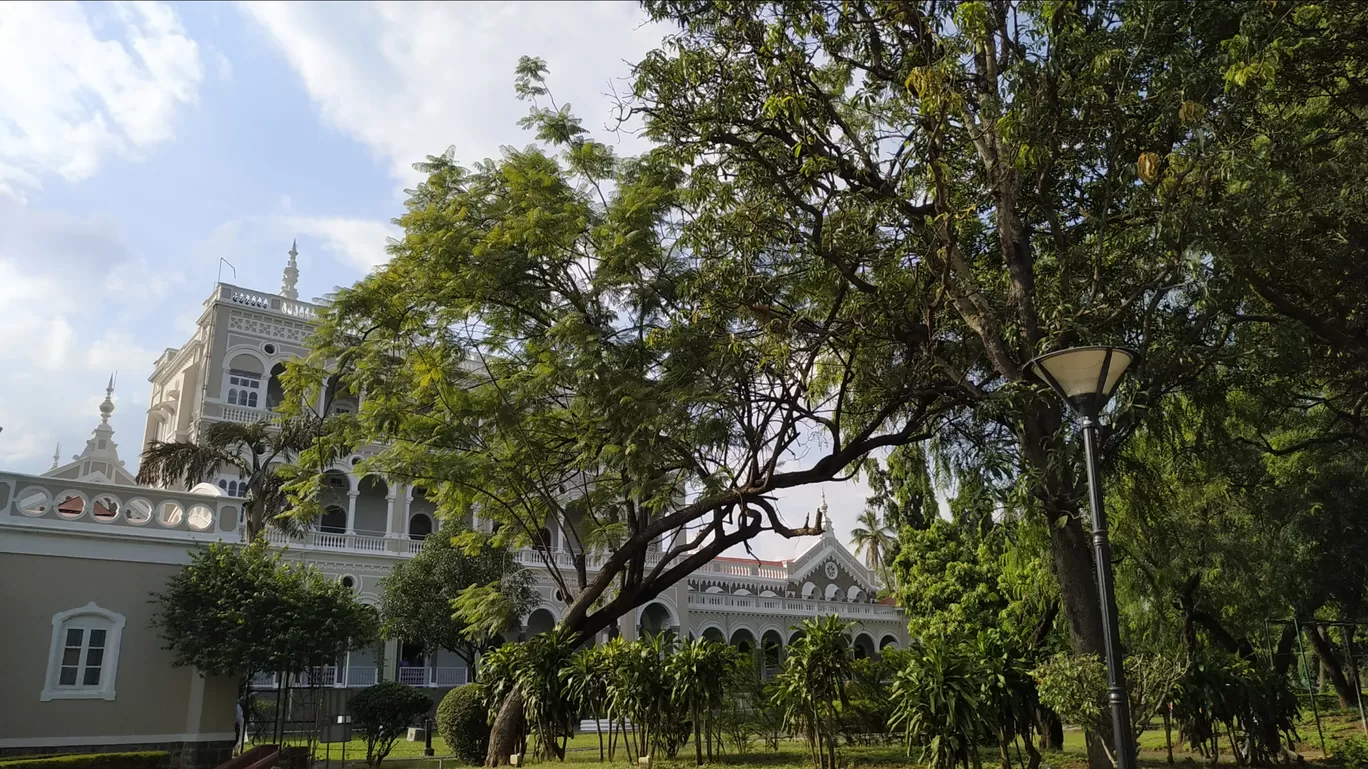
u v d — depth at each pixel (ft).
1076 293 38.37
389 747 64.44
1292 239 36.88
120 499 54.03
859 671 45.98
